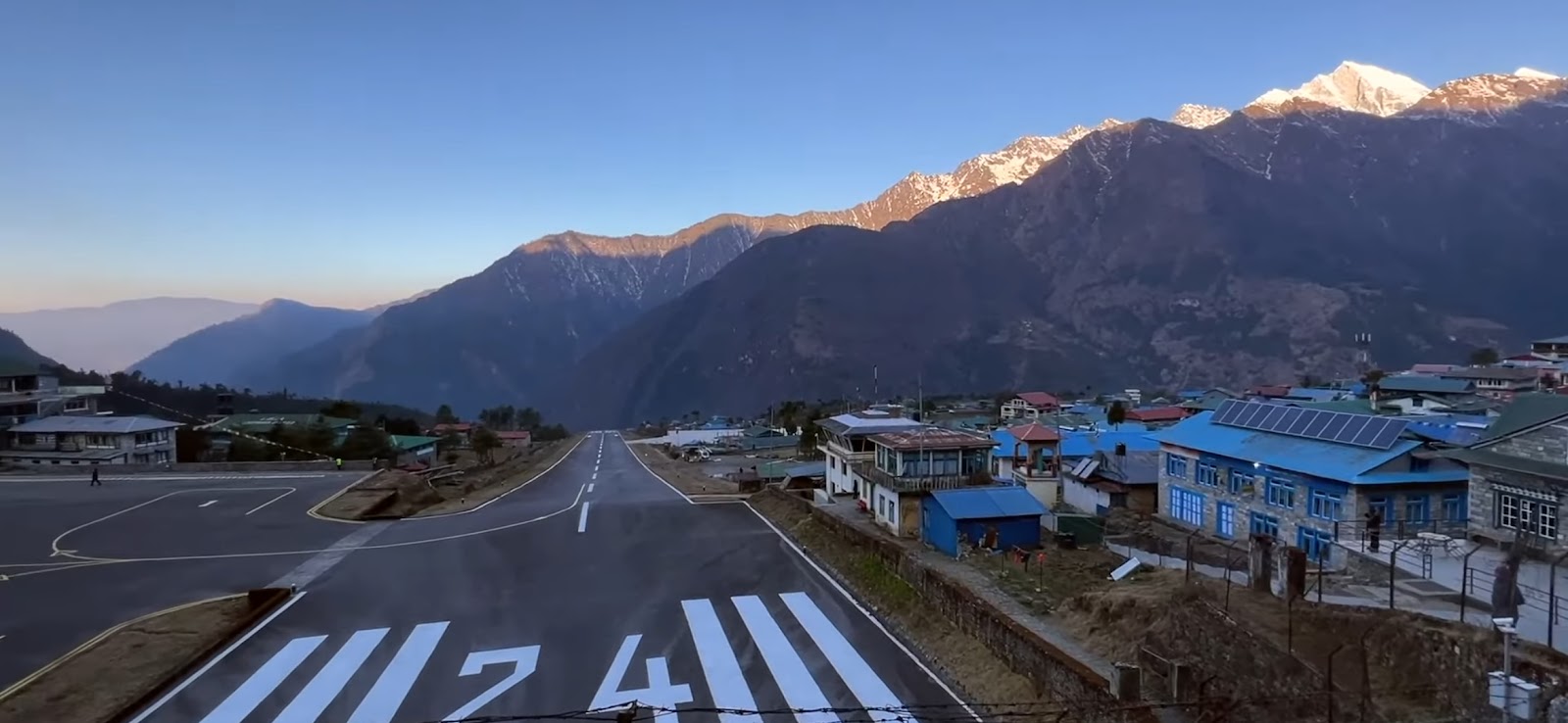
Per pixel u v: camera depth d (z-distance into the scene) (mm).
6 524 43531
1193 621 21609
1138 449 58594
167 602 30156
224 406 130500
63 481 57812
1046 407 126812
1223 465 42156
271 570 34562
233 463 63406
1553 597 18641
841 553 35750
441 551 38312
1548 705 15500
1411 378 101500
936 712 21031
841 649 25344
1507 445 27781
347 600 30406
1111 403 121812
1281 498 37906
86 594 31203
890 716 20812
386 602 30125
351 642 26031
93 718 20562
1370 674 18906
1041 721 20219
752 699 21844
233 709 21375
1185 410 95625
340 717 20938
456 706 21484
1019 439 58219
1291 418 41438
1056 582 32531
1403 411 58156
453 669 23828
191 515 46219
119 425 75875
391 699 21969
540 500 55688
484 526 44375
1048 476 56750
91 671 23391
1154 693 18922
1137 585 28781
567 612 28812
